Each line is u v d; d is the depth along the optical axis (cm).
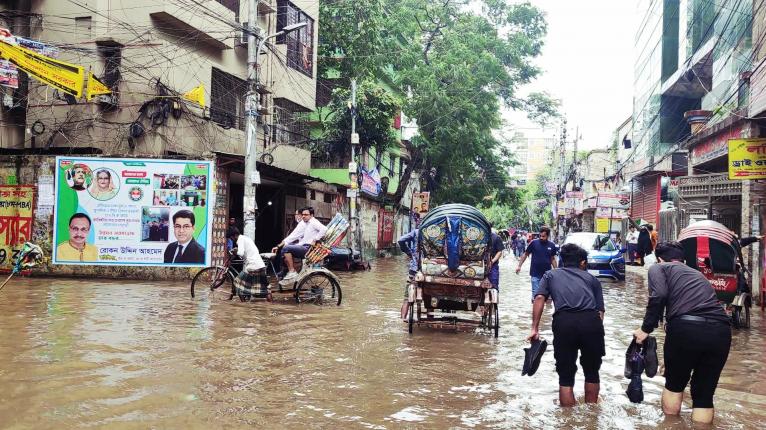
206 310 1091
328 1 2916
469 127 3306
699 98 3027
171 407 528
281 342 833
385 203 3603
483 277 932
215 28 2019
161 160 1628
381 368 705
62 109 1842
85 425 473
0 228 1655
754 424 529
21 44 1505
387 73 3469
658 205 2928
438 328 1005
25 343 760
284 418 510
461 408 556
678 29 2989
